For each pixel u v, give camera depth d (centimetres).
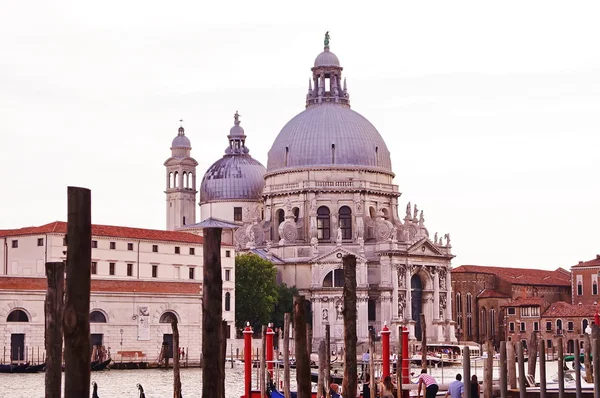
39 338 15225
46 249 16938
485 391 7706
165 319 16588
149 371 15100
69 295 3189
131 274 17875
